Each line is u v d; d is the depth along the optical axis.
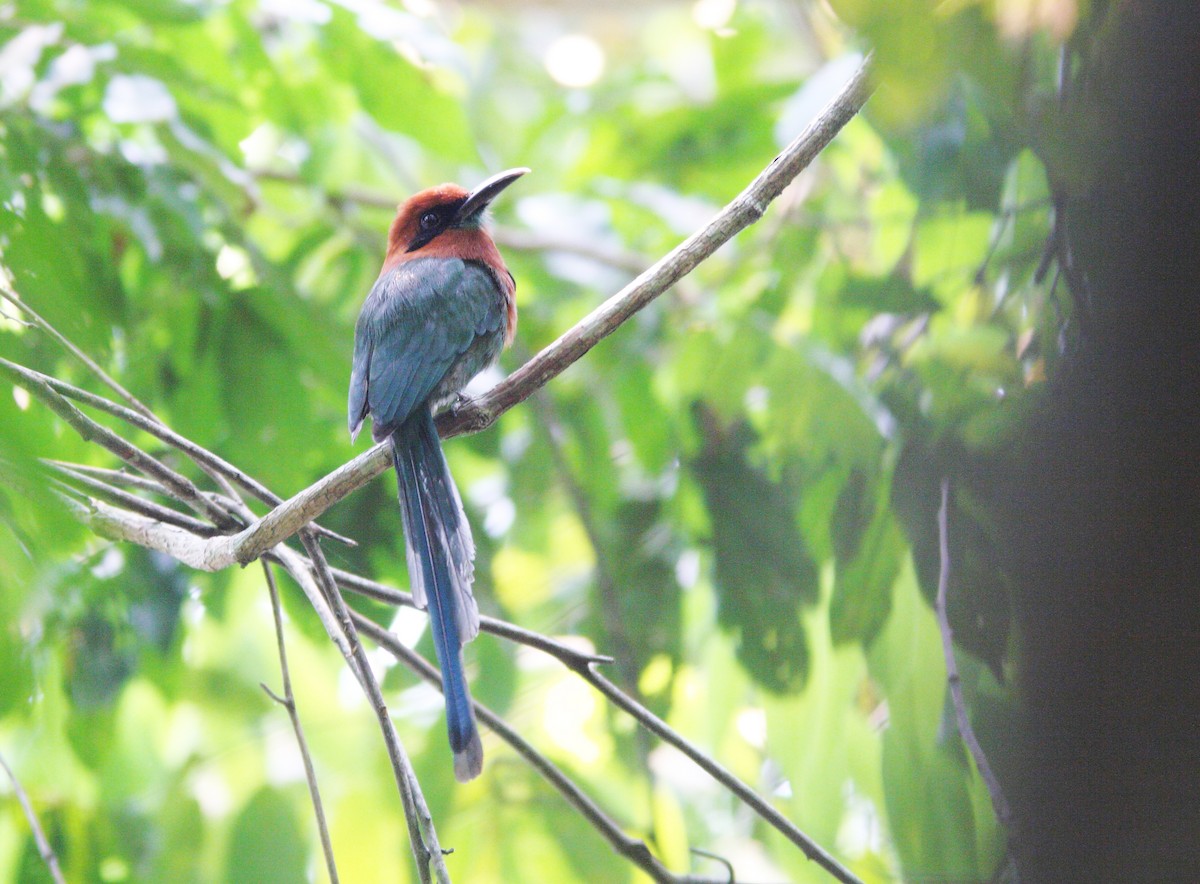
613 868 11.88
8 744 10.97
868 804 10.95
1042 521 6.32
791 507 11.55
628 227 14.97
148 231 10.54
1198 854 5.54
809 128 7.51
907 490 9.00
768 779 12.73
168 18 11.46
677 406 12.51
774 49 19.45
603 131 15.80
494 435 13.26
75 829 11.02
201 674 12.77
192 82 11.43
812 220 13.17
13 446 5.79
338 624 6.92
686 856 12.29
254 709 12.73
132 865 11.84
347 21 12.38
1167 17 5.89
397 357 9.41
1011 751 7.54
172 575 11.03
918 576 8.83
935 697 9.44
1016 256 9.34
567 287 14.70
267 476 10.90
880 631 9.48
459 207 10.77
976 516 8.59
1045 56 7.19
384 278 10.09
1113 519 5.76
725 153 15.23
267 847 11.61
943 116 9.05
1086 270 6.59
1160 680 5.63
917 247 10.60
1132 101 6.02
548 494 13.59
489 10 22.02
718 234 7.59
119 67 10.95
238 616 12.48
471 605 7.87
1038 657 6.02
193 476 10.73
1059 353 7.29
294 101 12.98
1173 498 5.67
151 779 12.67
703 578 12.67
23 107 10.52
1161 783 5.63
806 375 10.83
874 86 6.21
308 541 7.06
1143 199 5.86
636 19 23.81
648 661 12.65
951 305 10.31
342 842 12.01
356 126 16.08
